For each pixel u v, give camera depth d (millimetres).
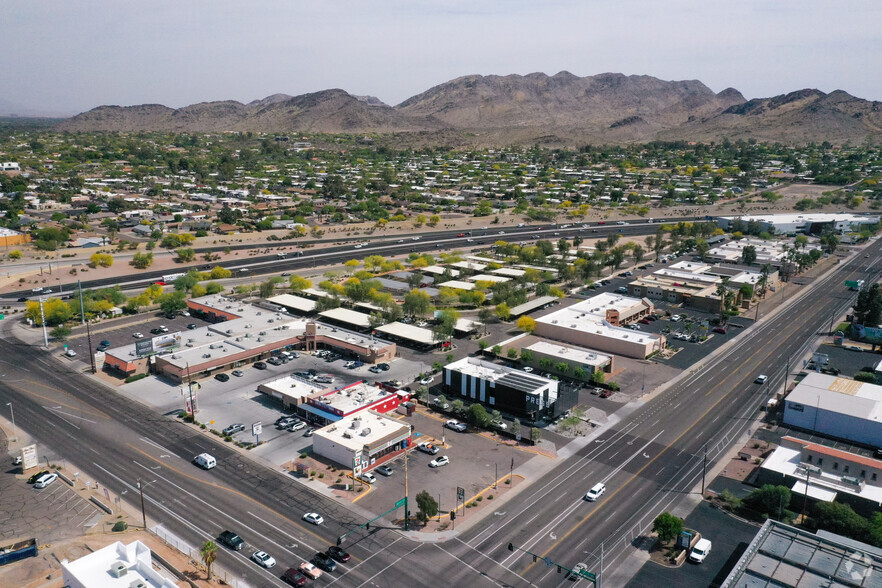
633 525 104125
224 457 125625
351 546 98812
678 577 91750
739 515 107000
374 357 174625
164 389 157500
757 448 129750
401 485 116125
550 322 198125
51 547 98125
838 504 101312
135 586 79500
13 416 141875
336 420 135375
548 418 143125
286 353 178375
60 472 119875
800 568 82438
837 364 173875
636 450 128875
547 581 91000
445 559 95750
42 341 191500
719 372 170000
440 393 157250
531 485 115875
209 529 103062
